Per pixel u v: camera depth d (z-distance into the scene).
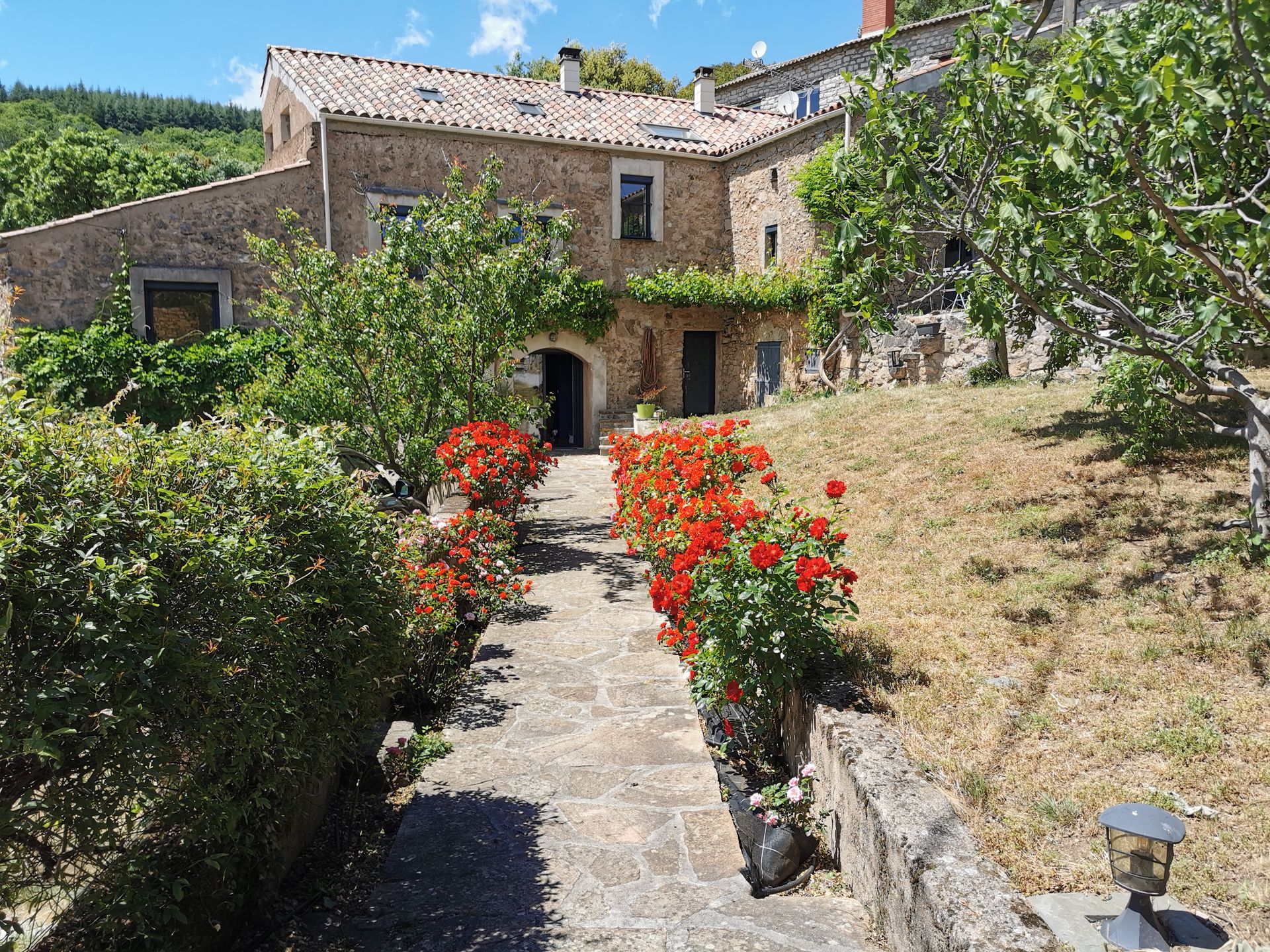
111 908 2.37
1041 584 4.96
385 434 8.95
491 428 8.56
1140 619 4.29
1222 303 3.95
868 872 3.03
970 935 2.24
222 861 2.80
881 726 3.57
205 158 42.94
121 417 12.31
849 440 9.35
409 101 15.30
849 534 6.47
